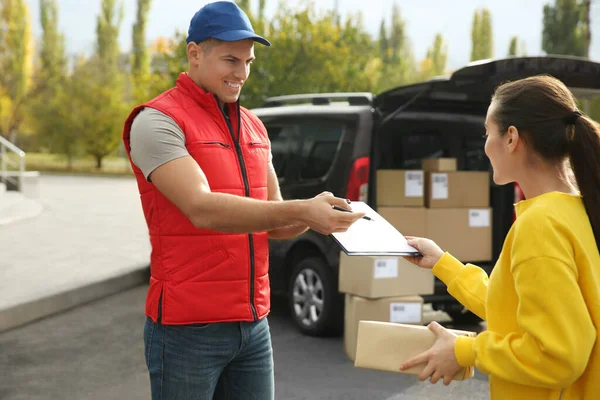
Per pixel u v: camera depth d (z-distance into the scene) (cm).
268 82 2739
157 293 226
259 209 205
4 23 4984
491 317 179
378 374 500
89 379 491
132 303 742
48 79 5069
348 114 598
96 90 4244
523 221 167
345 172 588
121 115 4256
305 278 618
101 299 762
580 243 164
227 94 229
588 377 167
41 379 489
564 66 538
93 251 998
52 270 839
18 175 1984
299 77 2758
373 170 591
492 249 628
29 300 669
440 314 688
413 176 589
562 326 156
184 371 225
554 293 158
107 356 547
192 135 221
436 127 618
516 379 165
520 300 163
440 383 479
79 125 4212
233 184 227
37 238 1142
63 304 708
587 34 3219
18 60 5016
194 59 230
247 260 229
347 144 590
